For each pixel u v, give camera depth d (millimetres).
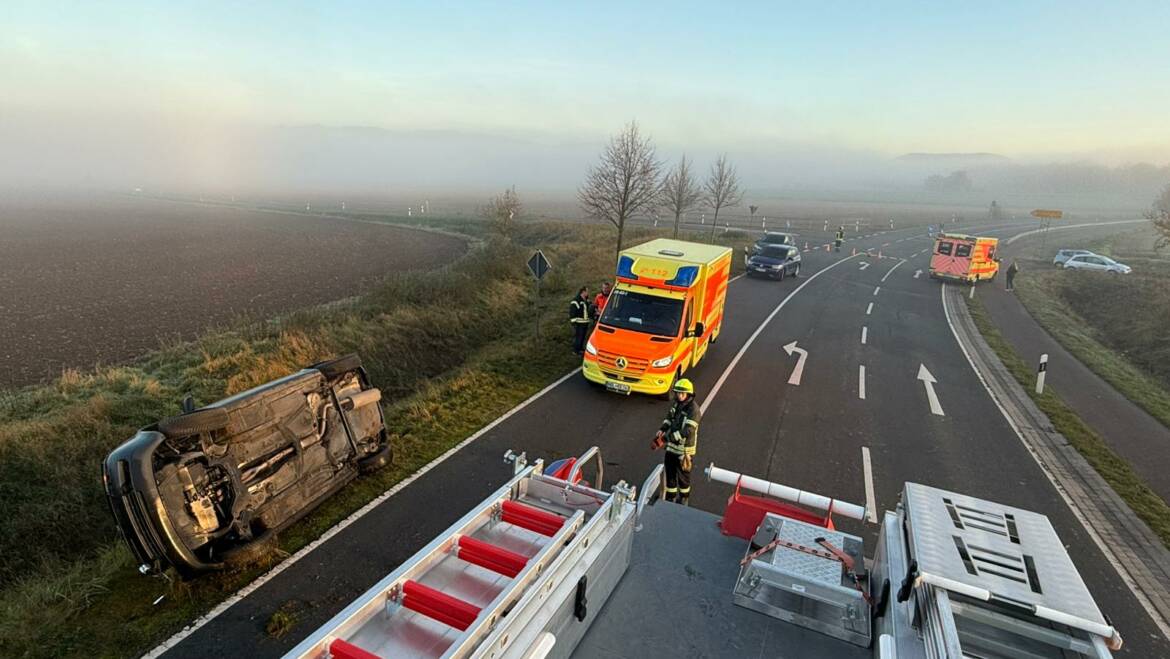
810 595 3557
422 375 15625
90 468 8805
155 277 27531
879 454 10820
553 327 18609
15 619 5844
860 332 20078
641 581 3918
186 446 6535
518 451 10125
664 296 13344
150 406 10852
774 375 15078
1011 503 9344
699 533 4617
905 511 3578
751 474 9828
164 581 6512
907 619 3094
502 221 45469
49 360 14578
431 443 10234
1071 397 14750
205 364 13016
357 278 27484
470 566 3102
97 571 6730
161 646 5645
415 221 60500
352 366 9016
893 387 14609
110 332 17500
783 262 30328
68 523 7930
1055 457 11000
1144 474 10727
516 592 2660
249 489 7043
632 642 3301
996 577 2830
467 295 20734
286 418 7738
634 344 12609
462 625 2600
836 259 39781
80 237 45625
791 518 4543
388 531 7668
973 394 14391
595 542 3406
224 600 6305
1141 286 29359
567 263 30750
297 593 6465
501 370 14336
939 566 2914
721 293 17078
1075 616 2564
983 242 30938
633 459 10102
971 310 25047
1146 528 8734
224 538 6734
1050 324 23484
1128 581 7527
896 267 37125
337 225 58188
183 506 6332
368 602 2570
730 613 3600
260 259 33844
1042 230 70875
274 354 13656
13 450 8727
